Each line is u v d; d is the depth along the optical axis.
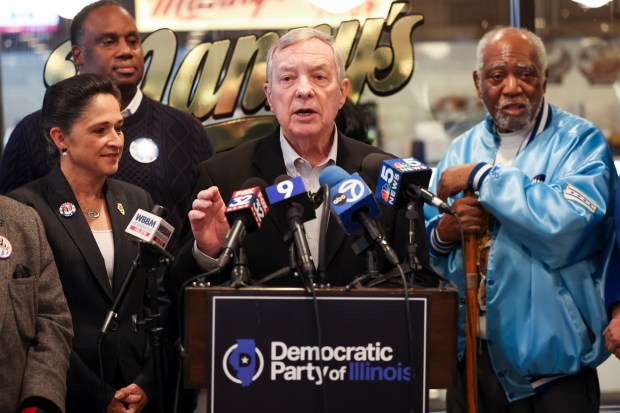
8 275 2.49
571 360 2.91
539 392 2.99
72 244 2.80
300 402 2.03
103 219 2.92
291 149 2.69
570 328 2.94
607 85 4.52
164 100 4.38
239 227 2.10
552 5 4.48
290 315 2.03
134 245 2.72
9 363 2.45
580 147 3.11
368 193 2.15
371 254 2.19
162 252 2.40
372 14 4.43
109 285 2.82
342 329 2.03
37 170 3.43
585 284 2.99
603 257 3.05
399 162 2.29
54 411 2.43
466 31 4.45
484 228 3.13
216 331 2.02
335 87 2.60
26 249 2.56
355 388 2.03
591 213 2.92
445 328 2.08
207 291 2.04
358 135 3.78
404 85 4.44
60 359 2.51
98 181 2.92
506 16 4.48
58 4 4.36
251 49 4.41
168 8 4.38
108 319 2.42
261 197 2.17
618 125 4.51
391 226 2.61
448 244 3.14
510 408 3.04
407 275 2.22
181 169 3.54
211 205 2.38
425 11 4.44
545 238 2.90
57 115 2.84
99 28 3.57
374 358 2.03
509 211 2.92
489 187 2.97
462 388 3.13
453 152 3.36
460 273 3.13
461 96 4.46
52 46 4.38
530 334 2.96
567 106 4.53
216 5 4.39
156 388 2.53
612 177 3.12
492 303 3.03
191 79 4.39
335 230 2.57
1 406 2.41
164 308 2.90
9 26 4.36
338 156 2.72
